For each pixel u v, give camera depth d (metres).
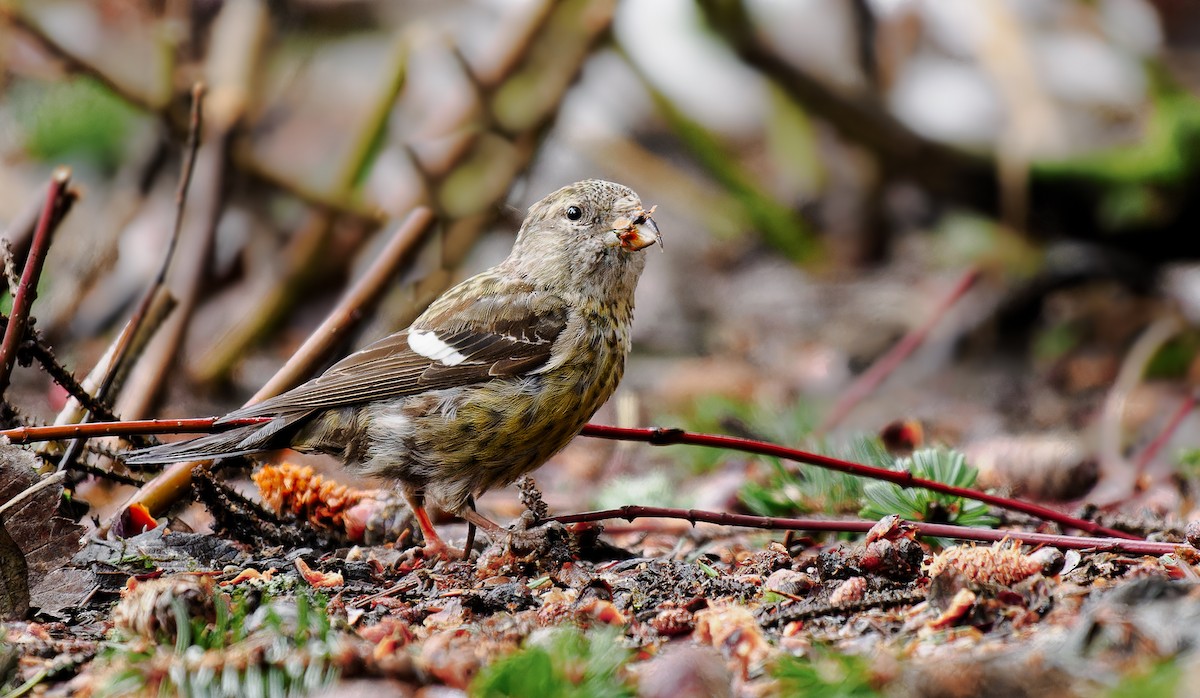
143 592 5.71
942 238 16.16
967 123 16.08
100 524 8.02
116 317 13.79
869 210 16.70
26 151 16.62
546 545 7.29
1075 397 12.75
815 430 11.02
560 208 8.62
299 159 17.12
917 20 15.64
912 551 6.60
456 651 5.44
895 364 12.37
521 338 8.27
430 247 13.16
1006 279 14.51
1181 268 14.41
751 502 8.66
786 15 16.09
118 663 5.37
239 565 7.23
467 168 13.27
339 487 8.02
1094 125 15.70
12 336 7.39
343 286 14.05
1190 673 4.40
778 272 17.06
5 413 7.63
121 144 16.61
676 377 13.91
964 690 4.55
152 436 9.22
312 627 5.62
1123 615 5.02
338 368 8.14
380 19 16.59
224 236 15.15
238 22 13.70
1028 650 5.06
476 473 8.21
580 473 11.38
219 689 5.04
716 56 17.45
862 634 5.79
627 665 5.39
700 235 18.22
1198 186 13.93
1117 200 14.30
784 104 16.55
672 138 18.64
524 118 13.38
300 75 17.11
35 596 6.45
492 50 13.52
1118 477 9.69
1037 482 9.35
